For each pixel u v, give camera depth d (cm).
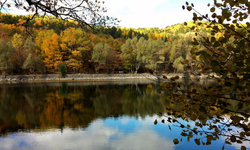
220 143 959
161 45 6631
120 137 1095
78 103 2062
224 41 217
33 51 4938
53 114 1605
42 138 1084
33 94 2634
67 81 4684
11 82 4275
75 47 5391
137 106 1908
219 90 235
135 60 5841
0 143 1010
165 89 249
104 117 1514
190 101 249
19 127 1271
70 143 1011
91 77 5134
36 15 314
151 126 1268
